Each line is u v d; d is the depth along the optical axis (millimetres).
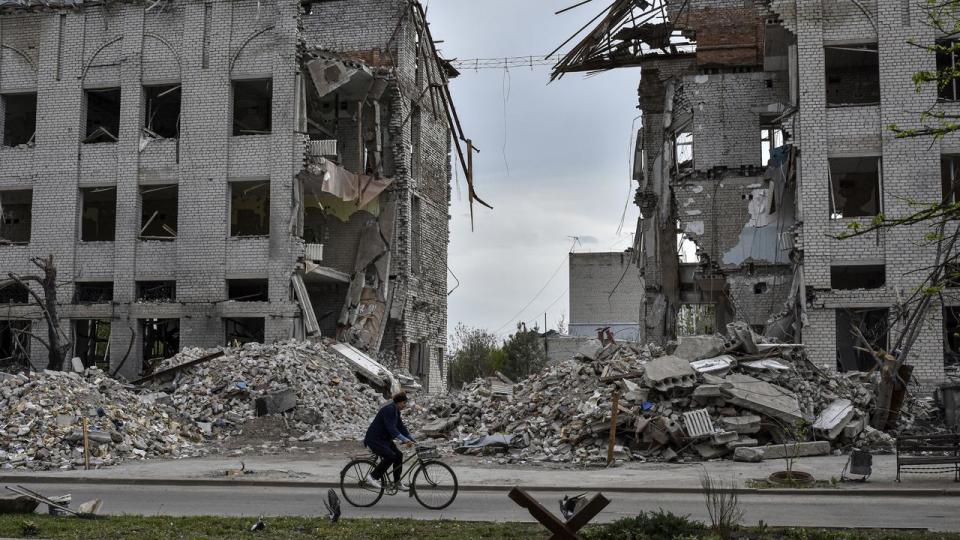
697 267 38594
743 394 22109
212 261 38219
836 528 11742
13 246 40094
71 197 39844
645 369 23125
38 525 11453
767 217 37562
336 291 42000
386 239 41750
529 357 66438
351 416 30312
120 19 40406
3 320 39688
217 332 37656
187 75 39500
